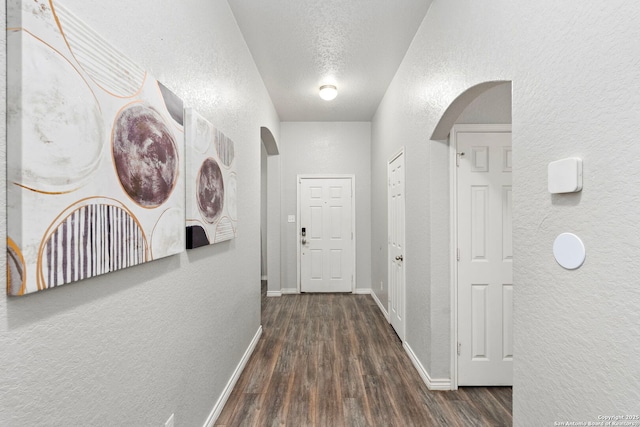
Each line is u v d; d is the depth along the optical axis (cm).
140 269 102
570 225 91
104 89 81
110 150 83
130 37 96
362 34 235
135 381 99
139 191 96
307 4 201
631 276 73
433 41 198
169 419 121
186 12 138
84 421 79
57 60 67
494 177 208
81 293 77
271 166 447
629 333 73
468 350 207
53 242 66
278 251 448
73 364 75
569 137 90
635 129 71
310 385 211
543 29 100
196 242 138
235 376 210
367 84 327
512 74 118
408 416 179
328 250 464
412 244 247
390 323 328
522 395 113
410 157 251
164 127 111
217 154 166
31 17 61
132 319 98
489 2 133
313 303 409
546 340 101
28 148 61
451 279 206
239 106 225
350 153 462
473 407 187
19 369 62
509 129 208
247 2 199
